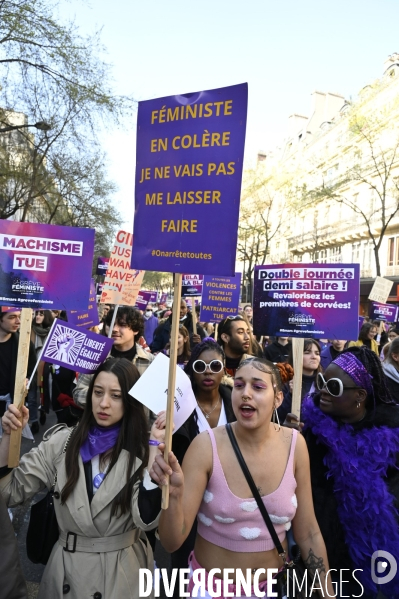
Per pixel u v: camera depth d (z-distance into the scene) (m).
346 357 2.58
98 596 2.22
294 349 3.54
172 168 2.19
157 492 2.16
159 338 8.76
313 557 2.17
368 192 33.56
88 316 5.60
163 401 2.40
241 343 4.87
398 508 2.41
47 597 2.27
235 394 2.13
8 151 19.28
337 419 2.58
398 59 29.31
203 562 2.13
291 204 38.16
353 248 36.41
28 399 6.98
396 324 11.97
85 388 3.88
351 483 2.37
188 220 2.13
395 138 29.36
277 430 2.25
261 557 2.07
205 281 7.93
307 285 3.67
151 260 2.22
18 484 2.38
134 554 2.37
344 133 36.84
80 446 2.39
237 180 2.05
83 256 2.99
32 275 2.94
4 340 5.25
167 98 2.22
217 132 2.10
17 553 1.95
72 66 14.22
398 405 2.64
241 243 47.81
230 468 2.10
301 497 2.21
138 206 2.28
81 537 2.30
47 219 34.00
